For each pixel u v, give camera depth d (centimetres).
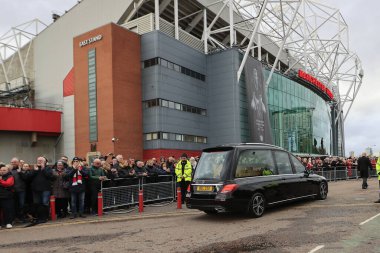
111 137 3338
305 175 1191
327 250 612
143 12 4341
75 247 730
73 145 4125
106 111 3400
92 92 3538
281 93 5119
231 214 1060
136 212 1211
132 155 3491
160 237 785
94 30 3581
